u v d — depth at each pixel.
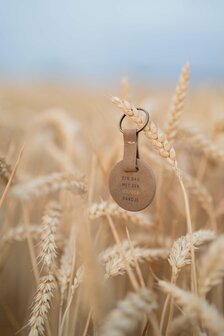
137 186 0.42
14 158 0.81
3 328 0.60
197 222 0.70
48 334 0.42
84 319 0.51
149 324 0.44
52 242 0.40
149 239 0.56
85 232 0.32
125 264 0.38
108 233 0.61
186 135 0.59
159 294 0.55
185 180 0.57
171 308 0.38
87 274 0.31
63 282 0.42
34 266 0.47
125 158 0.41
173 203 0.68
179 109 0.52
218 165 0.74
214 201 0.76
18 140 0.93
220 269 0.30
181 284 0.55
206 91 2.28
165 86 3.00
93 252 0.32
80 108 1.67
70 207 0.55
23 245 0.70
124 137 0.41
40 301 0.38
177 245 0.39
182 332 0.43
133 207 0.42
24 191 0.44
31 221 0.67
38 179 0.45
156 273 0.56
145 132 0.40
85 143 0.88
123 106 0.40
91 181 0.56
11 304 0.67
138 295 0.27
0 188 0.65
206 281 0.31
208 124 0.93
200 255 0.58
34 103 2.01
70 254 0.45
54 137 0.94
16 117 1.14
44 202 0.68
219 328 0.28
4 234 0.57
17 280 0.71
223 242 0.30
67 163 0.70
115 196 0.43
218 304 0.56
